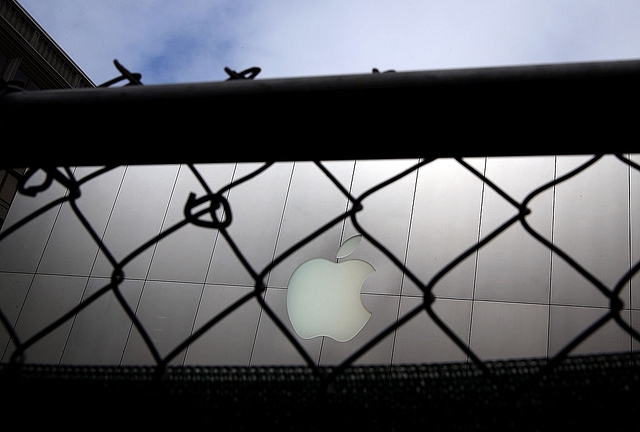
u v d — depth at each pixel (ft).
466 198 24.11
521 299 22.09
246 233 25.40
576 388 1.21
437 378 1.26
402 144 1.39
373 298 22.80
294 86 1.38
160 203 27.04
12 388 1.36
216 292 24.61
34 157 1.61
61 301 26.05
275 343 22.82
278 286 24.03
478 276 22.76
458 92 1.28
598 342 20.89
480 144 1.35
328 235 24.59
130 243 26.48
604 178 23.27
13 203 28.66
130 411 1.32
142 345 24.35
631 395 1.19
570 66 1.25
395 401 1.26
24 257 27.32
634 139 1.26
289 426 1.27
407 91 1.31
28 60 45.21
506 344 21.56
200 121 1.43
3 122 1.55
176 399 1.32
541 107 1.25
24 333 25.62
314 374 1.30
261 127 1.41
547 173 23.71
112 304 25.43
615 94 1.20
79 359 24.58
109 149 1.55
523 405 1.21
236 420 1.29
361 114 1.34
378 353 21.85
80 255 26.89
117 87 1.50
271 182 26.22
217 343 23.41
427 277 23.02
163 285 25.21
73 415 1.33
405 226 24.08
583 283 21.80
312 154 1.46
